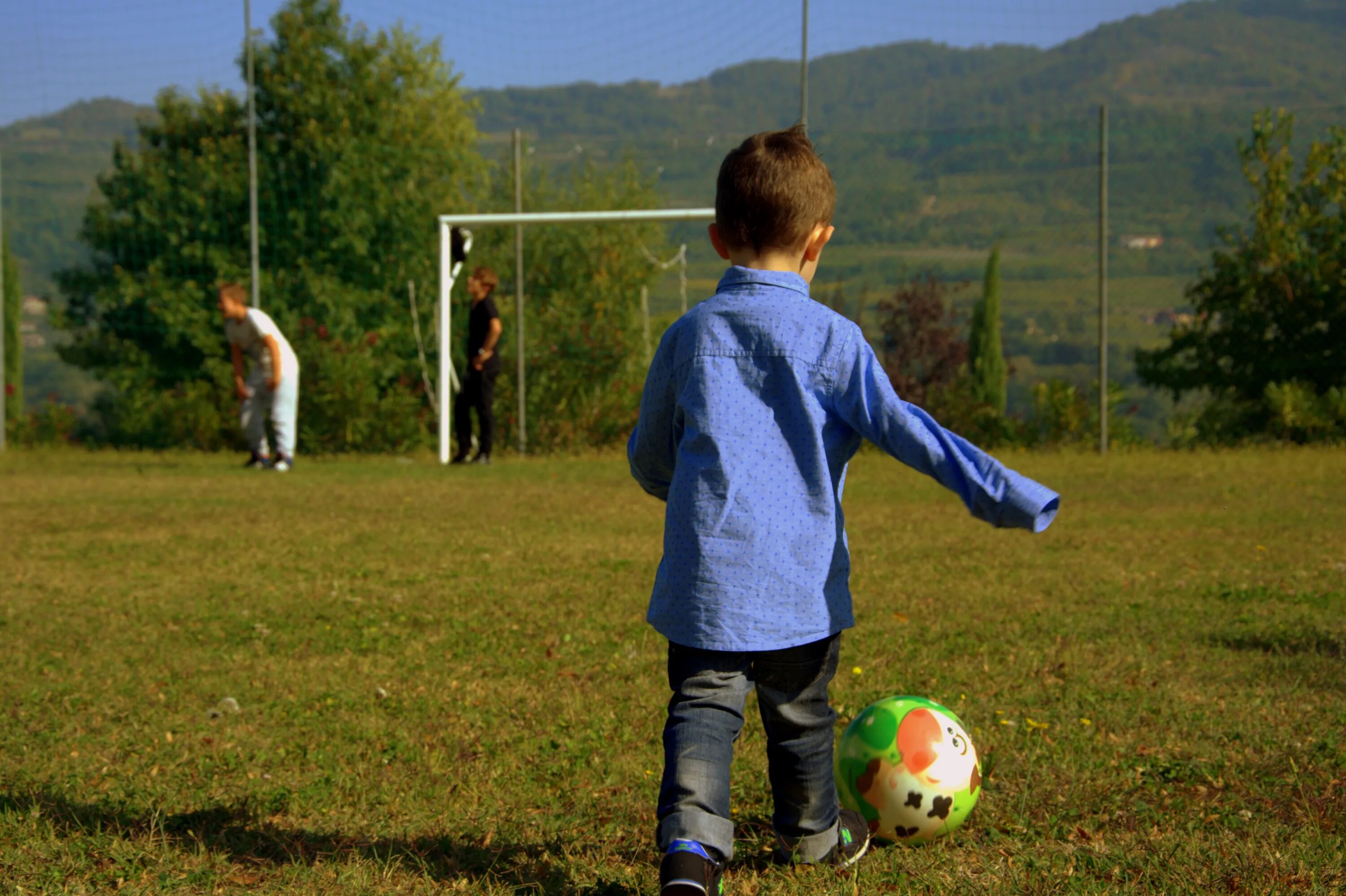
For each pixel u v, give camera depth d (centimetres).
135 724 356
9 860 243
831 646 219
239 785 300
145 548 721
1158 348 1587
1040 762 313
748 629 202
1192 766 306
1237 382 1562
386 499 982
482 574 633
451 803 288
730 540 204
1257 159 1539
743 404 209
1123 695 380
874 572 634
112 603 551
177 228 1941
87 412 1986
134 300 1942
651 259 1939
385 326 1844
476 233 1852
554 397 1526
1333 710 360
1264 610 525
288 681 409
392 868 242
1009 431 1526
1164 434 1541
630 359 1587
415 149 1948
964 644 462
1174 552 708
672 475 233
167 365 1986
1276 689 387
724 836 199
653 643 469
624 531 798
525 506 934
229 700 379
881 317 1806
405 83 2062
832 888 230
